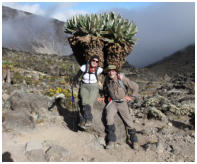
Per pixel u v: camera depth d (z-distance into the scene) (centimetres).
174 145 451
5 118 427
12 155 340
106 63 523
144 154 403
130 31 504
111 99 425
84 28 501
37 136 414
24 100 513
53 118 507
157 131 539
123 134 452
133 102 924
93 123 452
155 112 647
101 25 505
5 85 729
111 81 410
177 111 698
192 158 399
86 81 436
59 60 3666
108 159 372
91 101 436
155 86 2136
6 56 2948
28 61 2866
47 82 1244
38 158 344
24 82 1041
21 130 415
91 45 497
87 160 360
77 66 3091
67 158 357
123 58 521
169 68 10556
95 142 420
